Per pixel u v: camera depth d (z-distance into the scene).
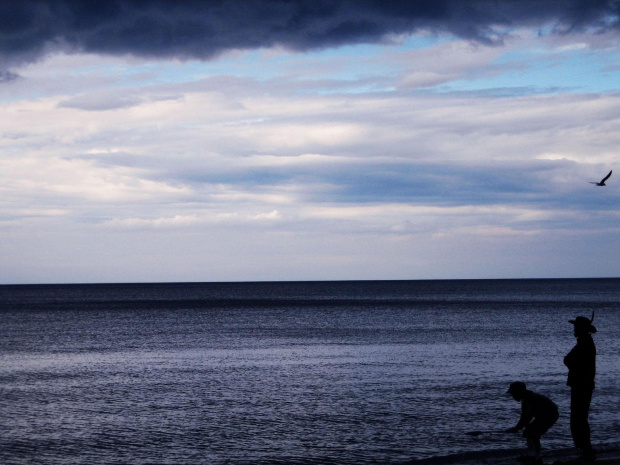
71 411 20.80
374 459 14.88
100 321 68.69
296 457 15.20
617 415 18.61
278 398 22.69
